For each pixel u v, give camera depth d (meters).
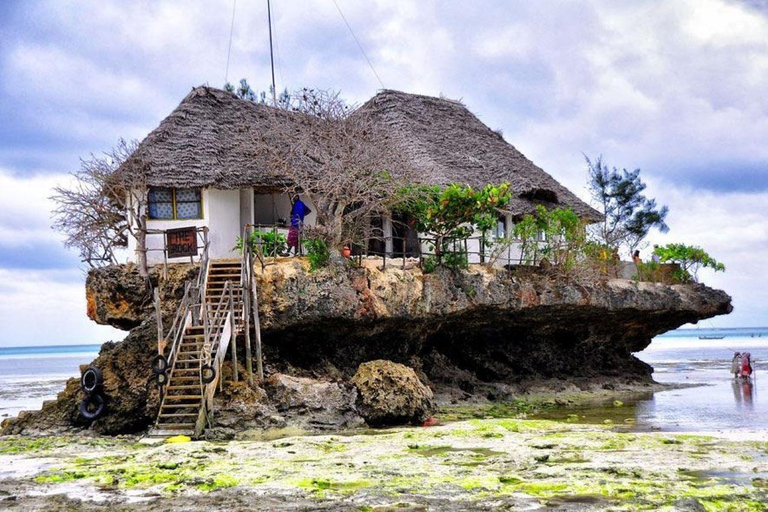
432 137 35.81
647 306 35.78
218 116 29.73
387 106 36.66
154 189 27.14
